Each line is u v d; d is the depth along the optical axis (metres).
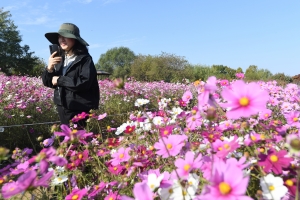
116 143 1.95
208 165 1.09
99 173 1.88
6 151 1.13
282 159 1.00
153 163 1.56
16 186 0.96
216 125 1.88
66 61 2.91
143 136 1.99
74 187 1.68
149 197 0.86
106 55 50.31
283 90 3.05
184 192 1.05
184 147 1.45
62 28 2.85
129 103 6.08
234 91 1.03
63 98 2.85
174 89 8.98
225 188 0.78
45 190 1.69
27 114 4.48
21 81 6.84
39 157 1.00
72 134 1.28
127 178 1.37
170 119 2.19
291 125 1.71
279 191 0.96
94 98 2.94
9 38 30.27
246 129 1.39
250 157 1.25
